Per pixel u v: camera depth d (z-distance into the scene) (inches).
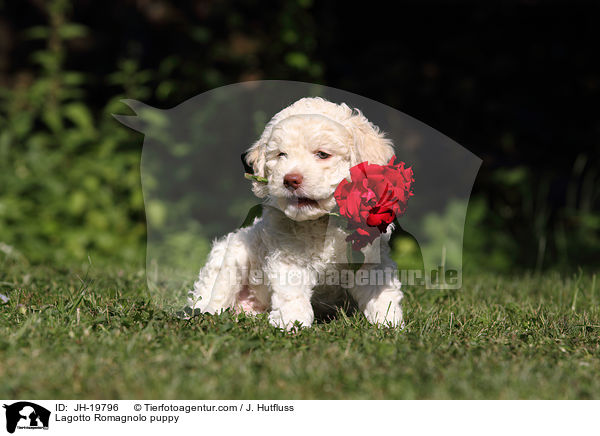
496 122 652.7
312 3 649.6
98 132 560.7
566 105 668.7
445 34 677.3
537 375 203.9
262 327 246.8
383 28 682.8
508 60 657.0
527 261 556.7
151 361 206.8
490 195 613.0
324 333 241.8
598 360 225.8
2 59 728.3
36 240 500.1
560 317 291.3
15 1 739.4
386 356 216.5
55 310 261.6
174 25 663.8
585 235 576.7
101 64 713.6
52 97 575.2
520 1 649.0
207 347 220.8
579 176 643.5
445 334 253.9
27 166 543.5
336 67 637.3
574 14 660.7
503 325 272.5
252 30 620.1
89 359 205.0
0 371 195.0
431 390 192.1
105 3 712.4
